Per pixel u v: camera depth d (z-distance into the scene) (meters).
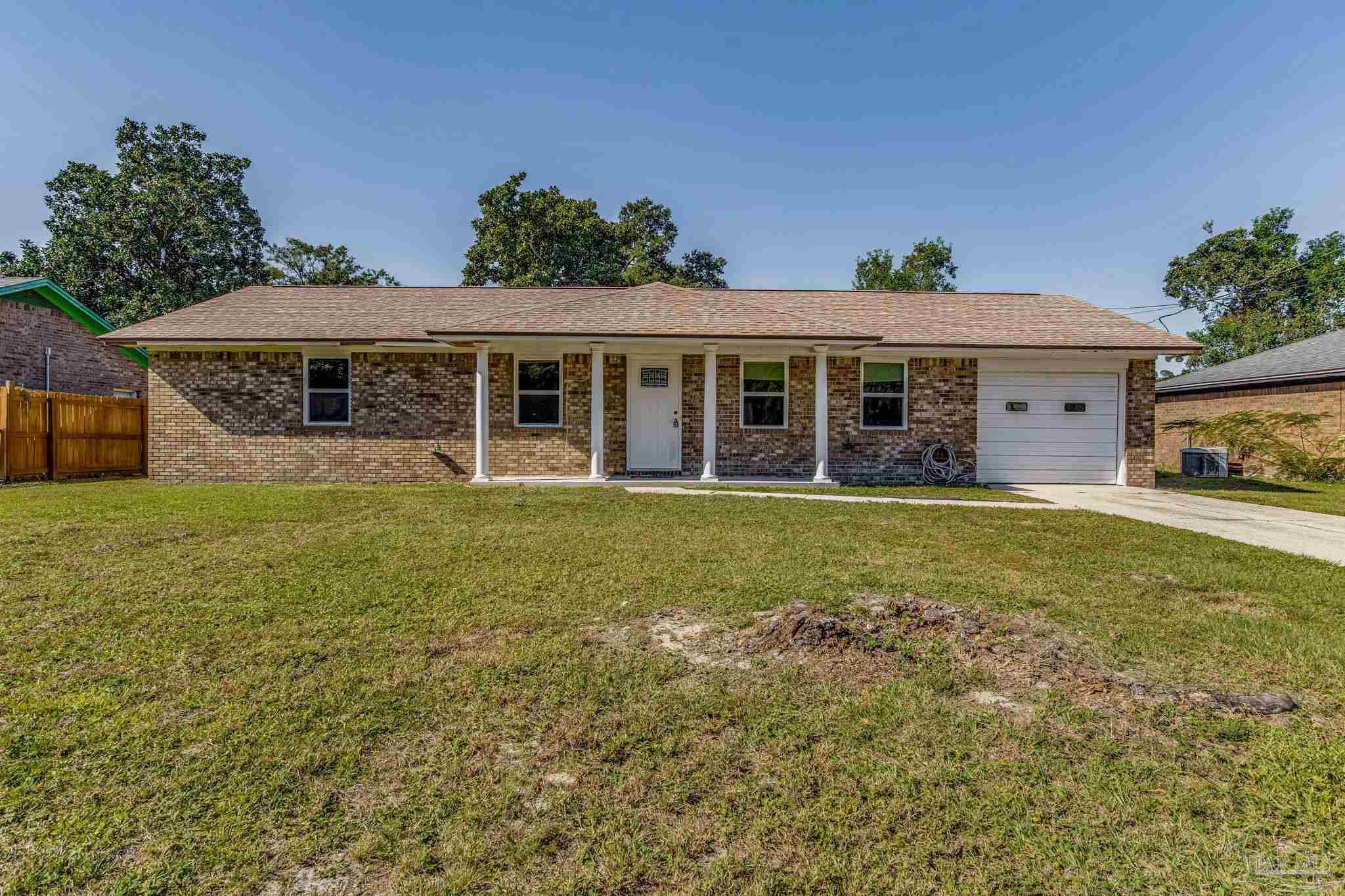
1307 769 2.64
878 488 12.13
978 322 14.02
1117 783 2.56
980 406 13.32
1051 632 4.15
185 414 12.61
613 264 35.62
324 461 12.73
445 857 2.15
